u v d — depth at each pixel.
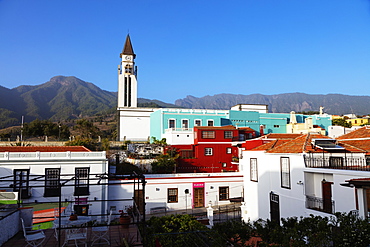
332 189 17.09
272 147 24.20
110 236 12.33
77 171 25.55
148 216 27.97
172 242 14.41
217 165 43.16
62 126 73.19
